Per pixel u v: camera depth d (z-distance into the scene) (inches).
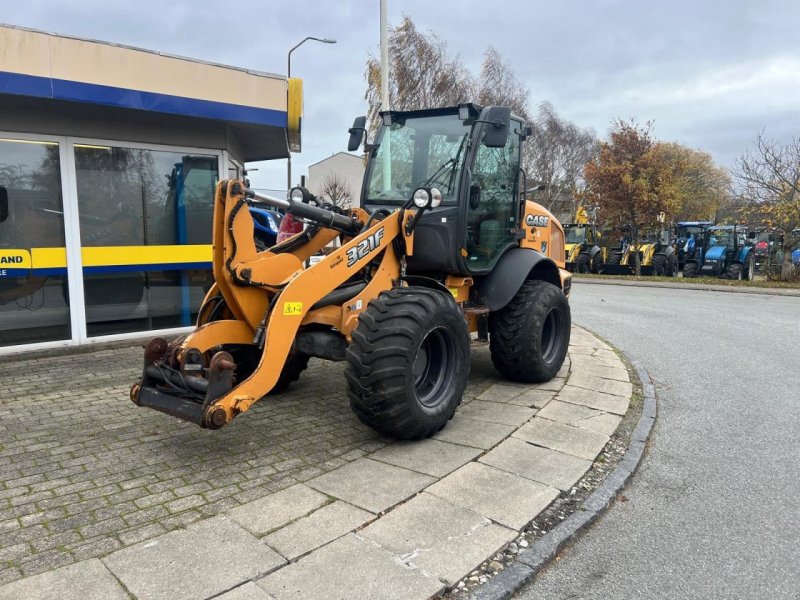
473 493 141.9
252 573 107.6
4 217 253.9
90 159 273.1
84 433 175.6
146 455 160.7
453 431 183.9
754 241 900.0
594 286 754.2
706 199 1868.8
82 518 126.6
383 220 185.0
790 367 288.7
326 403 209.5
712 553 124.5
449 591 106.3
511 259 232.7
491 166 224.1
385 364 158.6
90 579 104.6
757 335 378.0
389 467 155.7
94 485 142.3
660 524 136.4
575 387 237.9
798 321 439.2
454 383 180.1
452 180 206.1
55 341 268.5
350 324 177.6
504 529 126.3
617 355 304.3
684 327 410.6
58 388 217.5
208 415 140.4
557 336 248.8
